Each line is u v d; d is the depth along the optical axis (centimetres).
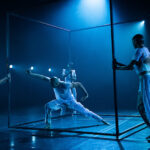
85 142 373
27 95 1166
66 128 489
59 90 504
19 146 361
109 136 407
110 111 803
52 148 346
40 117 689
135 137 396
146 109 389
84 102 1060
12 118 684
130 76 1059
